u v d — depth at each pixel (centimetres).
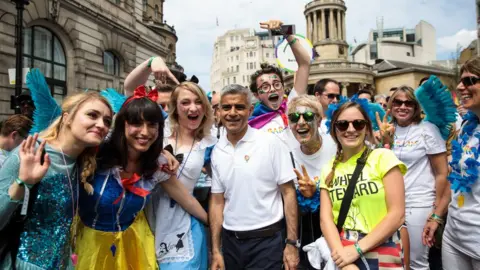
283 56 467
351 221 256
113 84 1988
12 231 217
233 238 302
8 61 1354
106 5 1912
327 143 334
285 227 312
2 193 208
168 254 290
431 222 360
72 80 1688
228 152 309
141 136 257
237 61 10906
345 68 4200
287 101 439
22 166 204
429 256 418
